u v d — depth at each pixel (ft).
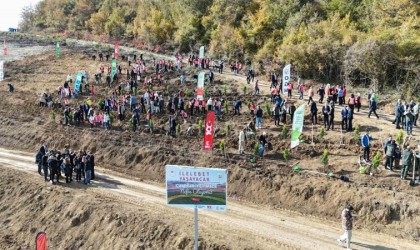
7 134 113.39
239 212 67.62
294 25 159.63
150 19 236.84
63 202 70.90
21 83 154.81
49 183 79.66
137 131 104.68
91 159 82.38
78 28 297.94
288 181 72.38
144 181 83.30
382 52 116.98
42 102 129.80
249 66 158.81
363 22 145.48
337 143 84.02
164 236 59.11
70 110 116.67
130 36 250.57
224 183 47.29
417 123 91.15
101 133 103.81
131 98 114.62
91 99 130.52
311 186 69.51
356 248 55.93
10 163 94.22
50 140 104.78
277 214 66.80
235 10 193.06
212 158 83.41
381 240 58.34
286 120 98.73
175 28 223.10
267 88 126.11
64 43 231.71
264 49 156.76
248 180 75.51
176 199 46.73
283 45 144.87
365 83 123.34
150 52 207.92
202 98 109.40
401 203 61.72
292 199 69.62
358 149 80.43
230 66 159.02
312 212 66.64
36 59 190.29
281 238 58.49
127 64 172.35
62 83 152.97
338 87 113.39
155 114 112.68
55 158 79.87
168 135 99.71
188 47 204.54
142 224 61.52
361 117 96.84
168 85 135.23
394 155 71.92
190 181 46.88
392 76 118.01
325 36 135.74
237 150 88.58
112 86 141.79
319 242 57.57
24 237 67.92
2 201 77.10
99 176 85.97
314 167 76.69
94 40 258.16
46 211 70.69
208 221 63.67
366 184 67.92
